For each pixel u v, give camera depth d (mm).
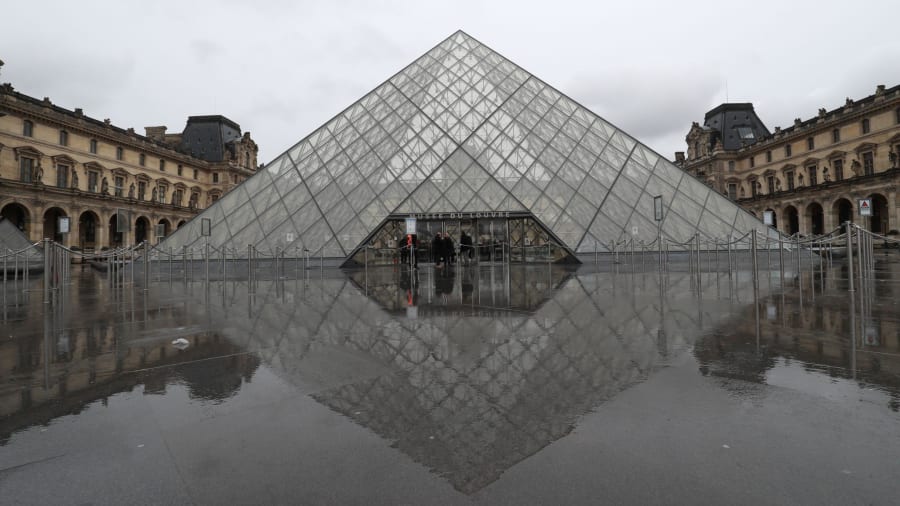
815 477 2426
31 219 60094
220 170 104625
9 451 2912
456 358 4984
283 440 3045
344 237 25547
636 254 24781
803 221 79938
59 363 5055
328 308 9156
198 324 7477
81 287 15711
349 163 29078
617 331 6211
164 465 2730
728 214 26234
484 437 3041
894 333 5762
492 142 29969
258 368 4762
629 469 2580
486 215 26516
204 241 25781
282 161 29562
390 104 32844
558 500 2289
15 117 60562
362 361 4949
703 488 2361
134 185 81062
